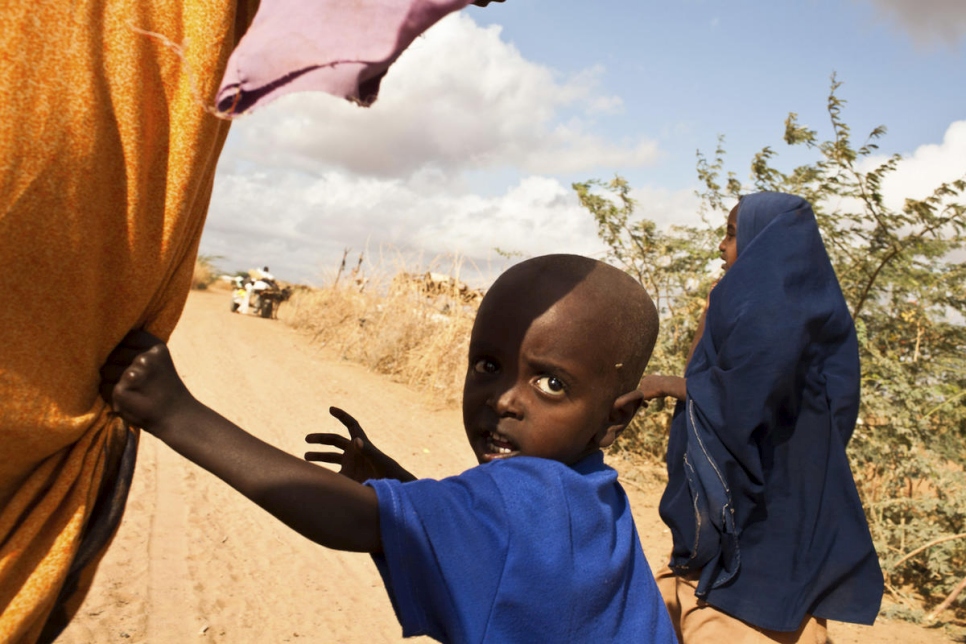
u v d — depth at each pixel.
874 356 6.66
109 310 1.15
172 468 6.68
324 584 4.89
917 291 7.28
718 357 2.89
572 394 1.50
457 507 1.32
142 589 4.30
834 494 2.87
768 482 2.86
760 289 2.85
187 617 4.07
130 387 1.16
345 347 15.19
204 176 1.27
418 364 12.70
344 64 0.99
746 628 2.83
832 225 6.92
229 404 9.62
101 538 1.27
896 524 6.38
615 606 1.43
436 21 1.01
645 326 1.59
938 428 6.66
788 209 3.03
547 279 1.53
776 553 2.82
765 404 2.75
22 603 1.12
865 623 2.83
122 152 1.11
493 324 1.53
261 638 4.02
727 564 2.84
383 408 10.59
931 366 7.24
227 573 4.77
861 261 6.85
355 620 4.44
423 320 13.83
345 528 1.25
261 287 24.23
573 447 1.53
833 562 2.83
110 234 1.12
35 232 1.02
